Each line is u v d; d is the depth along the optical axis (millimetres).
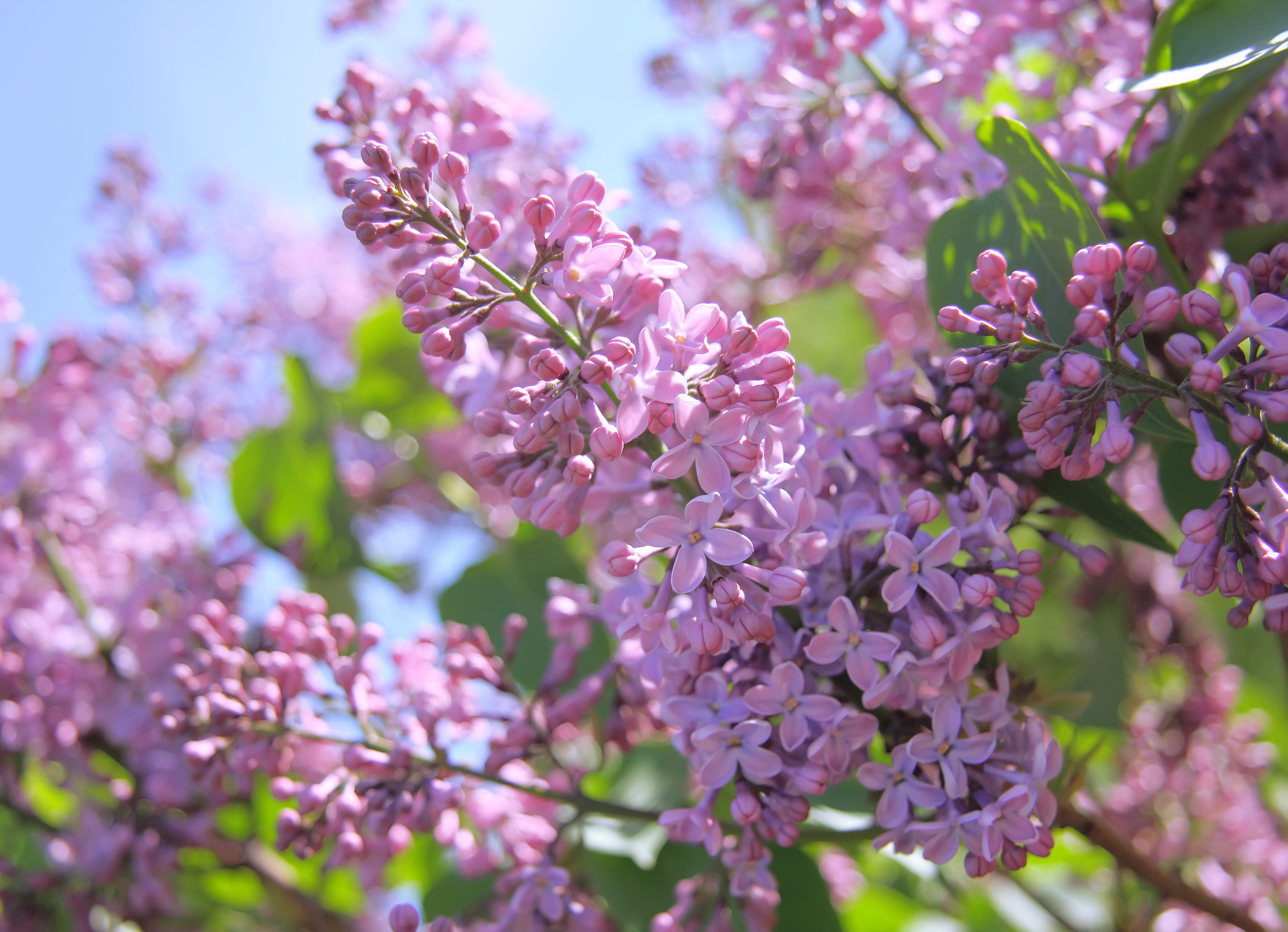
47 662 497
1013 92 470
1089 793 504
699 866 411
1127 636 545
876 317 546
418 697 395
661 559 396
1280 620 331
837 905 488
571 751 471
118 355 616
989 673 380
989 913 527
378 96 387
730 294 642
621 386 334
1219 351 323
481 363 385
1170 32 381
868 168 489
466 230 342
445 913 443
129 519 602
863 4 429
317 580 577
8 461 511
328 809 385
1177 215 417
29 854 497
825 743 345
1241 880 527
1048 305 369
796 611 360
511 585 475
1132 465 454
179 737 406
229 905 524
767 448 342
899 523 355
